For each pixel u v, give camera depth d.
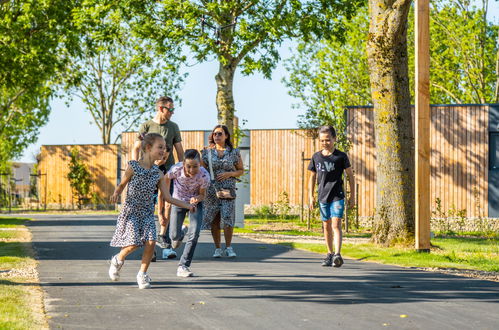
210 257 9.16
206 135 30.67
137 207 6.18
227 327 4.43
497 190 19.59
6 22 22.91
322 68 32.56
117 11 17.20
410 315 4.86
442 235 17.16
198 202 7.13
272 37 16.77
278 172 29.91
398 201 11.45
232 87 17.84
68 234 13.70
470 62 31.59
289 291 5.97
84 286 6.18
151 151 6.20
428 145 10.48
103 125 41.38
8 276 6.77
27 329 4.17
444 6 31.47
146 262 6.13
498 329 4.40
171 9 16.45
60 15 22.69
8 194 38.00
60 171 36.97
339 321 4.63
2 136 46.62
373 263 8.69
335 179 8.13
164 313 4.91
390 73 11.51
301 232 15.55
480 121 19.77
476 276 7.29
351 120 20.19
